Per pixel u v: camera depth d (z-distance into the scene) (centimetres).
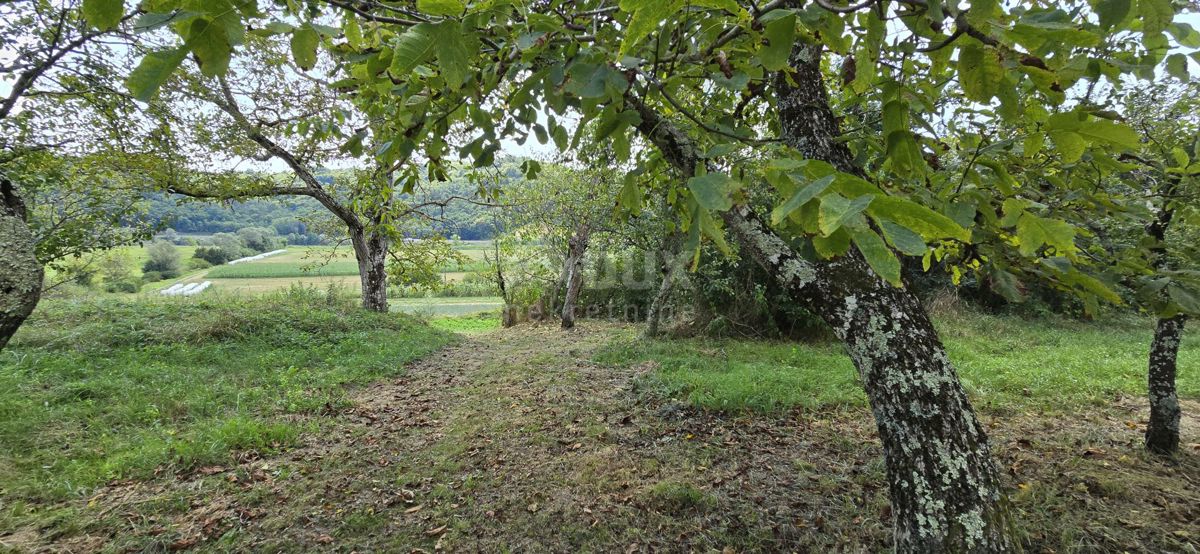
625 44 63
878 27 86
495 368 749
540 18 85
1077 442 431
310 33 83
